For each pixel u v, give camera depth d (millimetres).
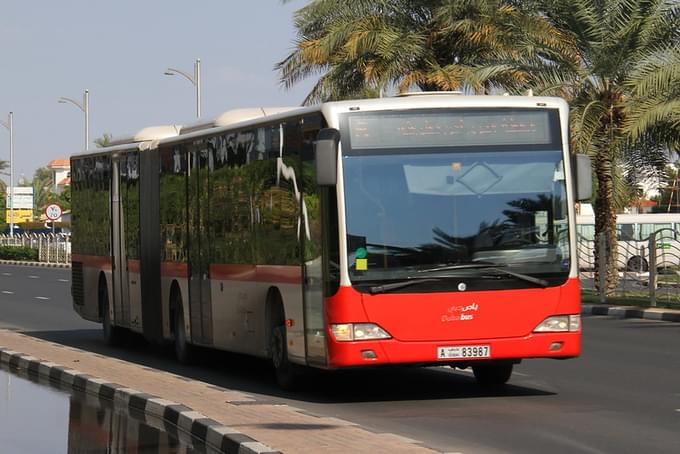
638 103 35125
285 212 17812
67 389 19094
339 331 16125
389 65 43375
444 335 16234
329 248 16281
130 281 25281
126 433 14500
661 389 17609
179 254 22625
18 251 96562
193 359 22828
